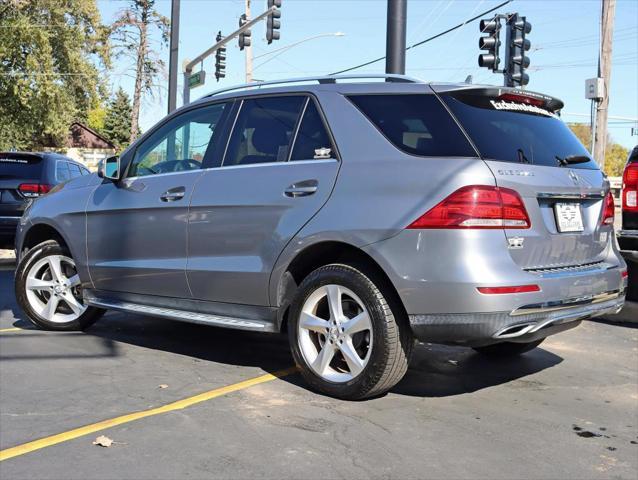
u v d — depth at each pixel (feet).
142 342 18.35
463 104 13.24
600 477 10.26
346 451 10.96
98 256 17.85
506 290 11.76
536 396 14.21
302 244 13.55
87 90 119.96
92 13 117.91
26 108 108.78
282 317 14.43
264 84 15.65
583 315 13.23
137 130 156.56
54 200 19.33
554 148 14.01
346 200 13.11
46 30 110.11
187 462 10.41
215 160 15.80
